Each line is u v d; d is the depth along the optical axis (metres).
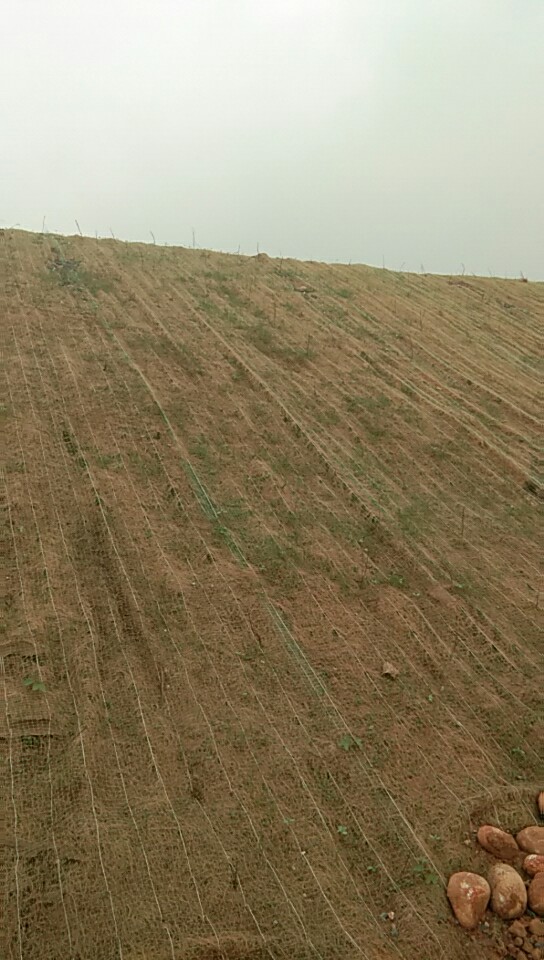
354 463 8.70
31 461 7.39
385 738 4.98
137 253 15.58
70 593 5.87
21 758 4.45
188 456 8.18
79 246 15.31
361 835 4.28
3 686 4.90
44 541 6.33
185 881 3.84
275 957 3.53
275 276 15.60
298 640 5.80
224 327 11.97
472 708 5.36
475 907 3.85
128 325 11.23
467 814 4.47
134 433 8.37
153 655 5.42
